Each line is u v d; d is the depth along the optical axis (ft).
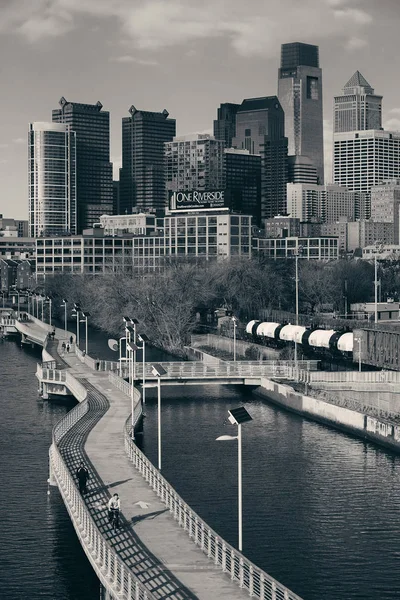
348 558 325.01
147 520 311.88
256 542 339.36
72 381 614.75
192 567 268.82
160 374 408.46
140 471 373.20
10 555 327.47
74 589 300.61
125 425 444.55
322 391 594.24
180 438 499.92
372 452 470.80
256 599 245.04
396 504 381.81
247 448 477.77
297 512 371.35
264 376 641.40
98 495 339.57
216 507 378.53
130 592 246.68
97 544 282.15
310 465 442.91
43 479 418.72
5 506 378.12
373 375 606.96
